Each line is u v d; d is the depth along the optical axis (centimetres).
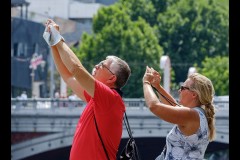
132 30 12069
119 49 11962
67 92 10700
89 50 12006
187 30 13425
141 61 11975
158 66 12044
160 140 8775
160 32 13400
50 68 12100
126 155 1227
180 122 1205
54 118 9006
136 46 12000
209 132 1234
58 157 9350
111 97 1213
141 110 8638
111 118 1216
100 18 12050
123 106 1234
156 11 13375
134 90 11831
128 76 1256
